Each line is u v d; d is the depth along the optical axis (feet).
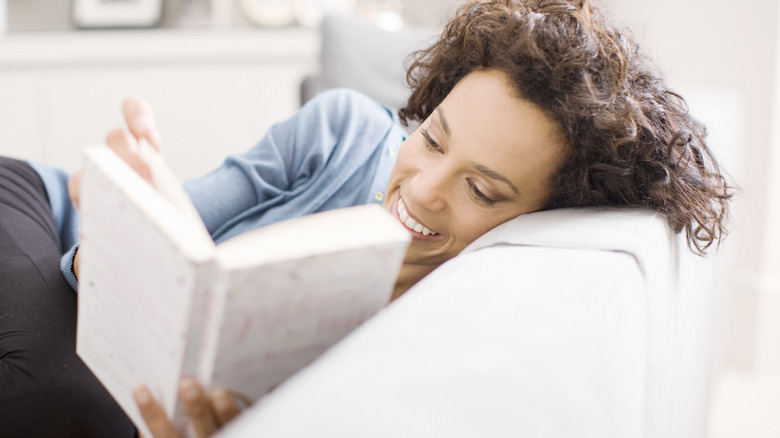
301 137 3.35
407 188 2.61
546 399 1.26
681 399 2.75
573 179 2.45
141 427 1.70
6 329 2.42
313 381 1.18
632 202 2.51
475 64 2.51
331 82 5.44
